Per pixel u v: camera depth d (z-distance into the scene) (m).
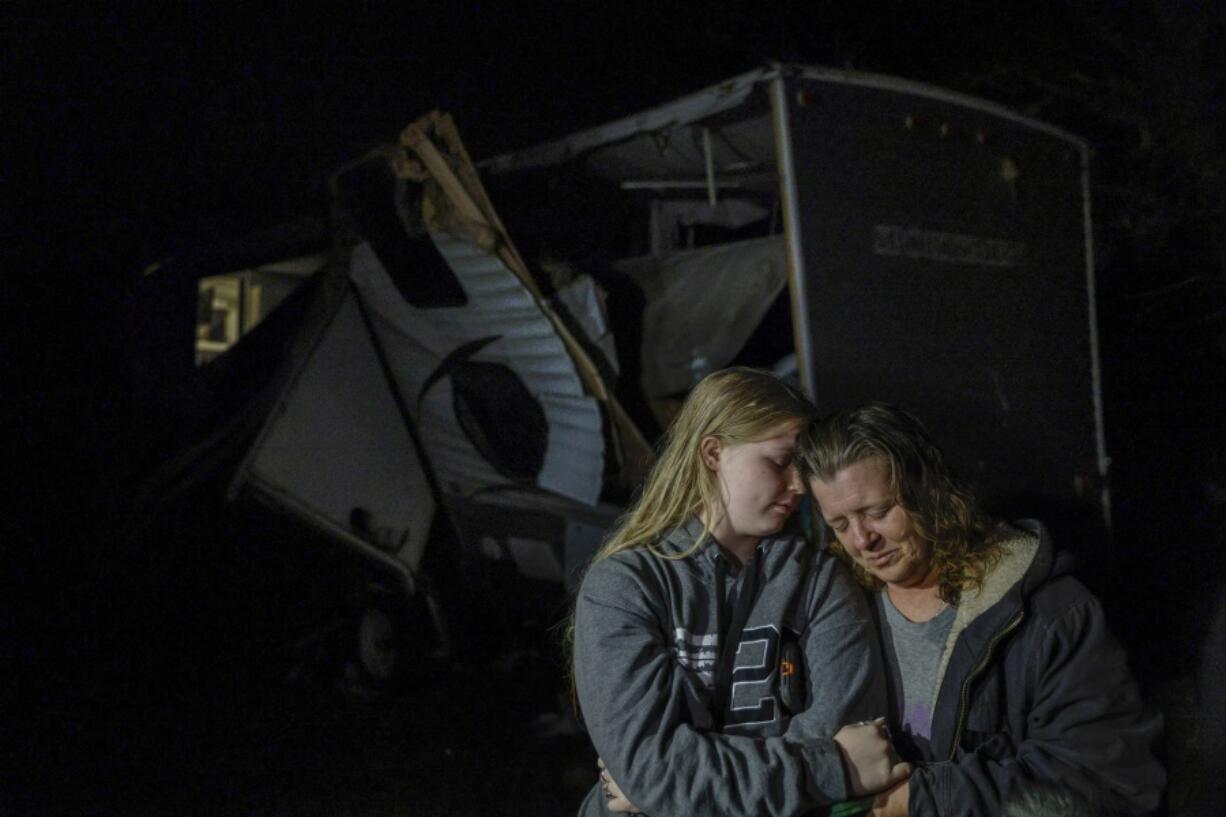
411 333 6.82
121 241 11.16
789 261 5.00
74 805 5.20
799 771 1.67
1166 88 8.26
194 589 8.62
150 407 8.38
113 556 8.28
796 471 1.88
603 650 1.80
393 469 6.97
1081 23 8.93
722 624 1.84
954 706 1.78
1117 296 8.45
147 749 6.17
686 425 1.94
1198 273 8.21
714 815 1.67
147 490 7.67
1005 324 5.61
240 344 8.23
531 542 6.65
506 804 5.26
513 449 6.52
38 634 8.86
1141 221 8.33
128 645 8.65
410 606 7.27
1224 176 8.10
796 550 1.91
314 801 5.30
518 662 7.62
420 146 6.29
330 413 6.82
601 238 7.69
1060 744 1.69
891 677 1.90
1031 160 5.92
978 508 1.88
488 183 7.00
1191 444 7.39
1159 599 3.76
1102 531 5.74
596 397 6.17
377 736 6.39
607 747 1.76
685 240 7.63
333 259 6.94
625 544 1.93
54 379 10.25
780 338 6.61
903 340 5.19
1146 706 1.73
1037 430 5.62
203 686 7.56
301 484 6.69
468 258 6.33
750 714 1.80
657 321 6.53
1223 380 7.86
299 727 6.59
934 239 5.42
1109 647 1.73
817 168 5.10
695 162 6.87
